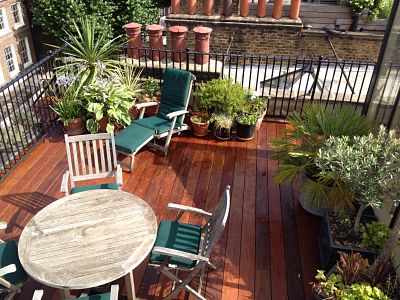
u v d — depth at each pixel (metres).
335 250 3.15
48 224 2.92
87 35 5.60
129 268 2.56
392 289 2.76
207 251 2.72
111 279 2.48
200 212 3.16
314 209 3.97
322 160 3.12
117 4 8.45
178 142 5.36
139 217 3.01
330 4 9.16
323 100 6.19
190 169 4.79
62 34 8.39
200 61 6.35
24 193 4.29
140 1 8.69
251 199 4.29
